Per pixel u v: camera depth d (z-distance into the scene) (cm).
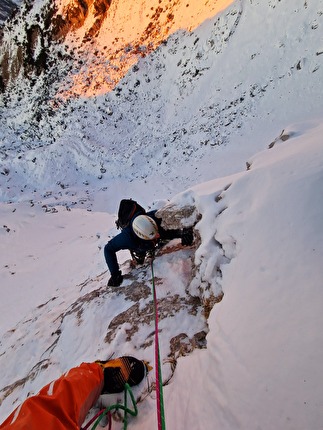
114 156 1848
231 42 1722
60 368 265
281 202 205
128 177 1683
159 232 347
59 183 1786
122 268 400
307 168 216
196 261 270
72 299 428
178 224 323
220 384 152
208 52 1839
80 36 2720
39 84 2736
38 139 2348
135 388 198
